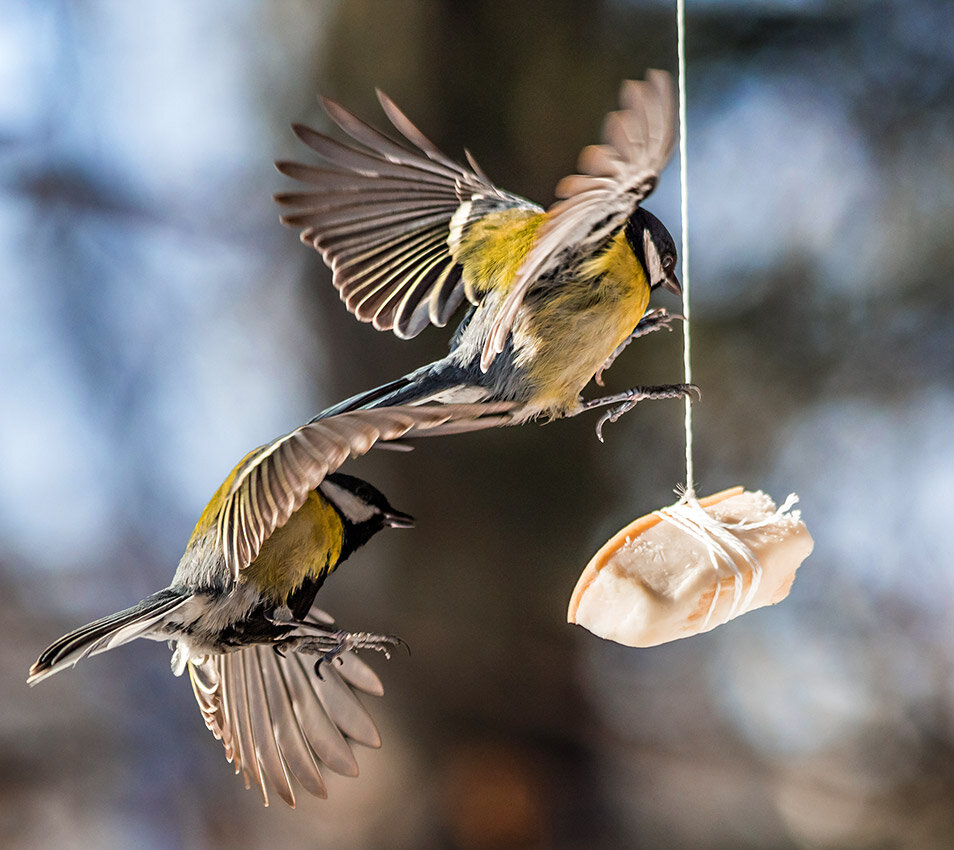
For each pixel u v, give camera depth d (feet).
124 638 11.37
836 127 14.38
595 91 13.71
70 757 16.57
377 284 11.39
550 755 13.66
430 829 13.33
